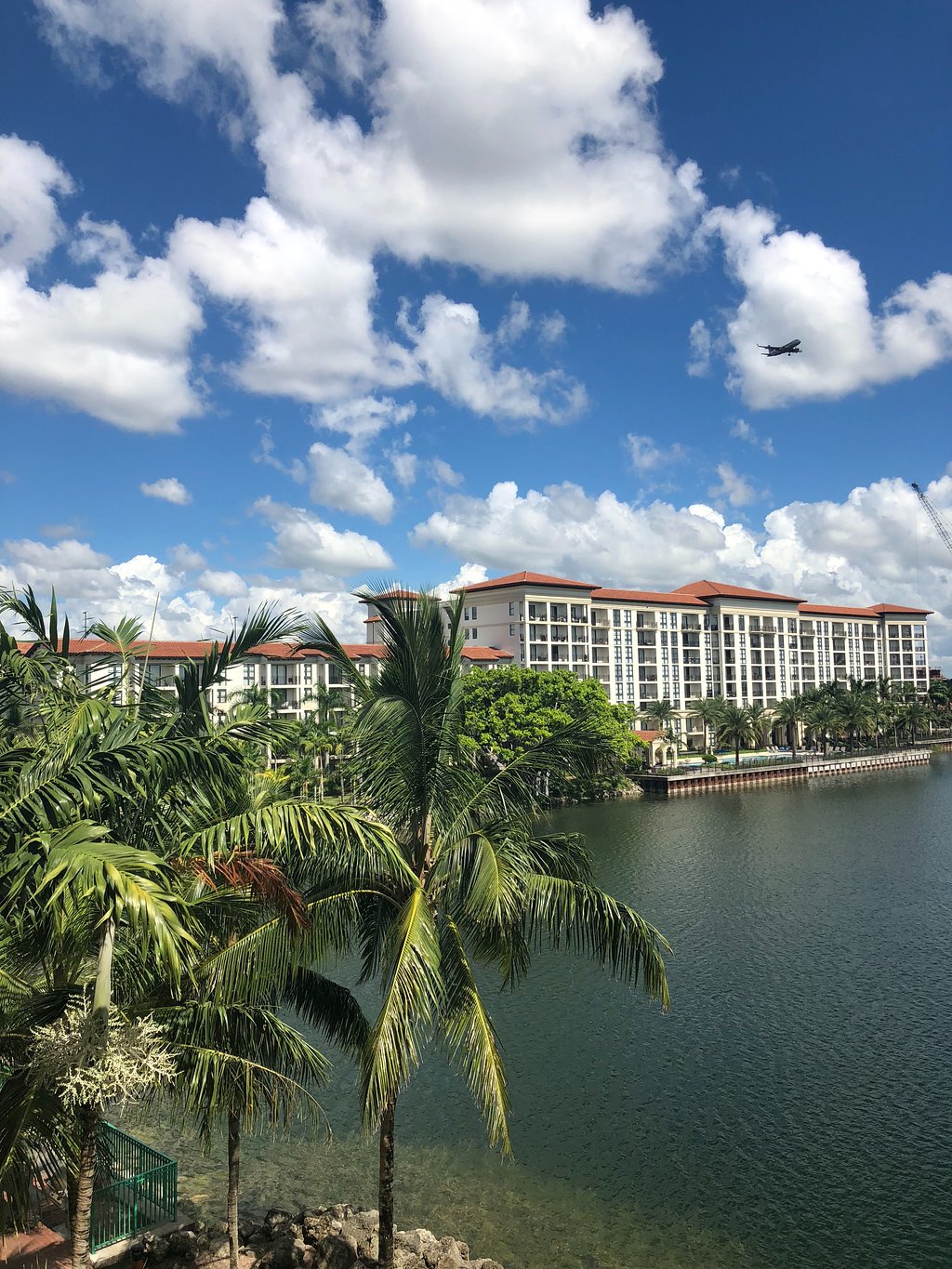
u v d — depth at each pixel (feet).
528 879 49.21
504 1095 45.44
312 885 50.88
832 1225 76.84
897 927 166.20
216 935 47.32
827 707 510.99
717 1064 108.17
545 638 459.73
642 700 501.97
